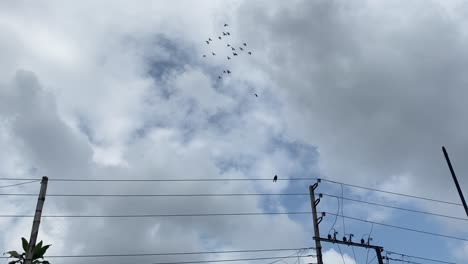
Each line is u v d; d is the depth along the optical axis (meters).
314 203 33.97
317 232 32.78
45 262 29.27
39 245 29.25
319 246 32.22
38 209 26.44
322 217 33.00
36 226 26.00
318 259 31.75
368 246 33.81
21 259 28.55
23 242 28.94
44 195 26.98
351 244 33.25
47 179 27.53
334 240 32.97
